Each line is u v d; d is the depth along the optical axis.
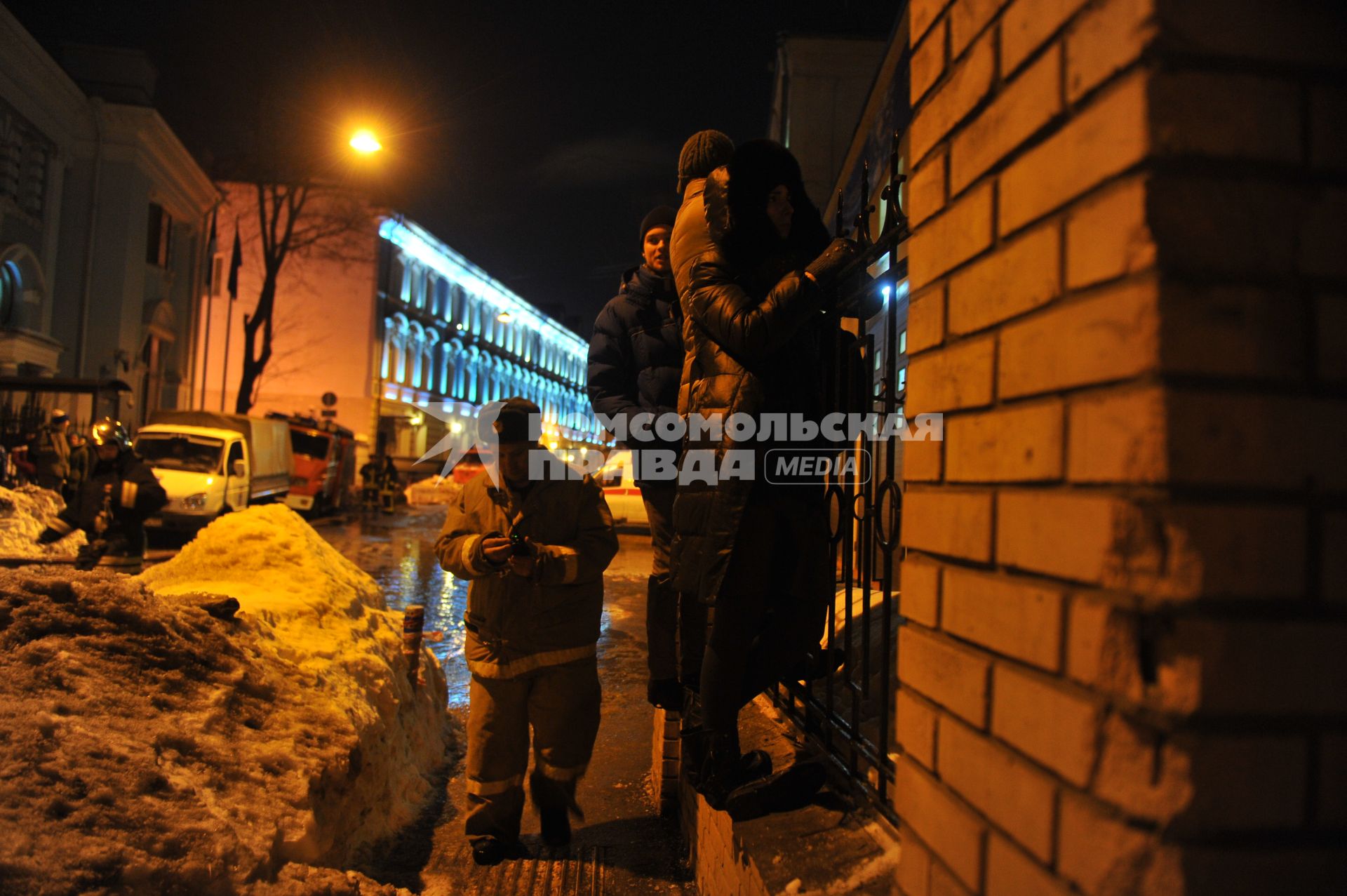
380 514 24.73
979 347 1.28
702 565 2.17
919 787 1.42
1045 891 1.02
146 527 14.42
